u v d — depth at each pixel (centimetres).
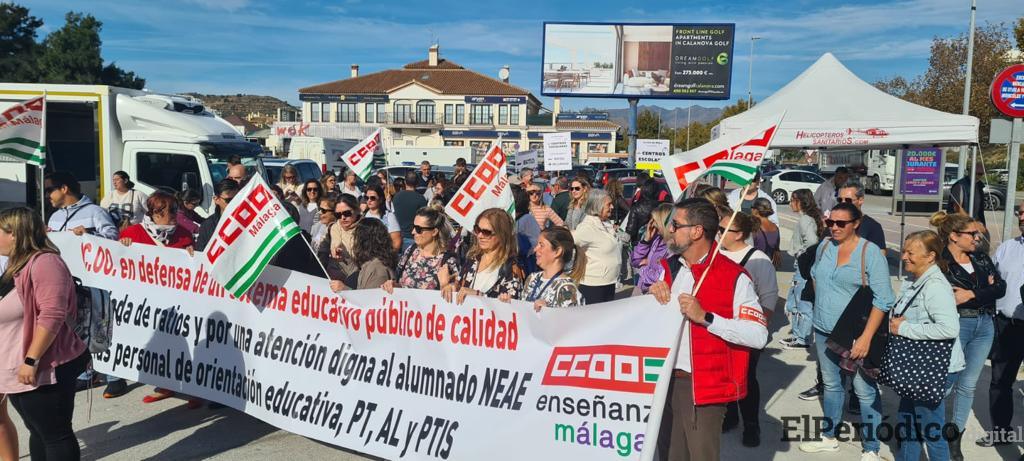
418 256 509
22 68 4331
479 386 397
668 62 2119
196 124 1143
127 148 1105
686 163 432
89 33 4344
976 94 2706
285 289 475
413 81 6231
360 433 437
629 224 892
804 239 752
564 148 1401
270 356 480
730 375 343
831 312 455
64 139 1180
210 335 512
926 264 414
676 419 352
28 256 374
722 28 2084
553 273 412
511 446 384
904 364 411
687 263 366
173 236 618
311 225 889
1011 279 491
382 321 434
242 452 488
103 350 427
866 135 882
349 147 2950
